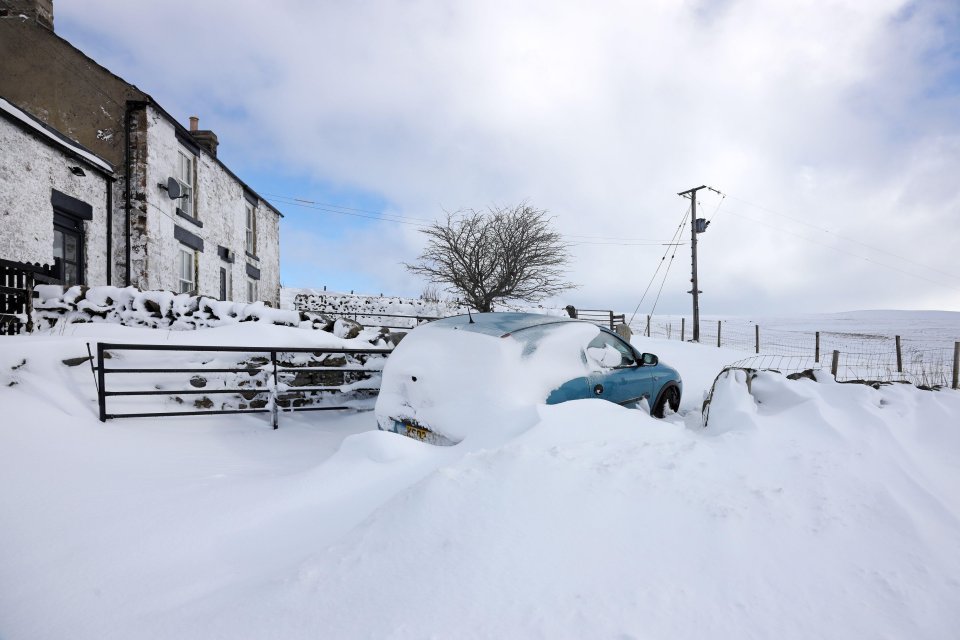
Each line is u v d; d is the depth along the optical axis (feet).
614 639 5.36
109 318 24.29
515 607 5.88
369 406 23.00
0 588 7.41
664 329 106.93
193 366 19.81
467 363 13.26
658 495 8.13
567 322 16.02
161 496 10.81
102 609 6.93
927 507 8.57
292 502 10.25
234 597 6.85
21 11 37.14
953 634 5.61
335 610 6.12
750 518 7.62
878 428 12.28
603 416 12.02
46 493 10.53
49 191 29.84
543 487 8.23
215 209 48.24
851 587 6.35
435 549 7.02
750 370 15.87
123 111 37.35
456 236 77.10
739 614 5.81
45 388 16.52
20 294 22.11
